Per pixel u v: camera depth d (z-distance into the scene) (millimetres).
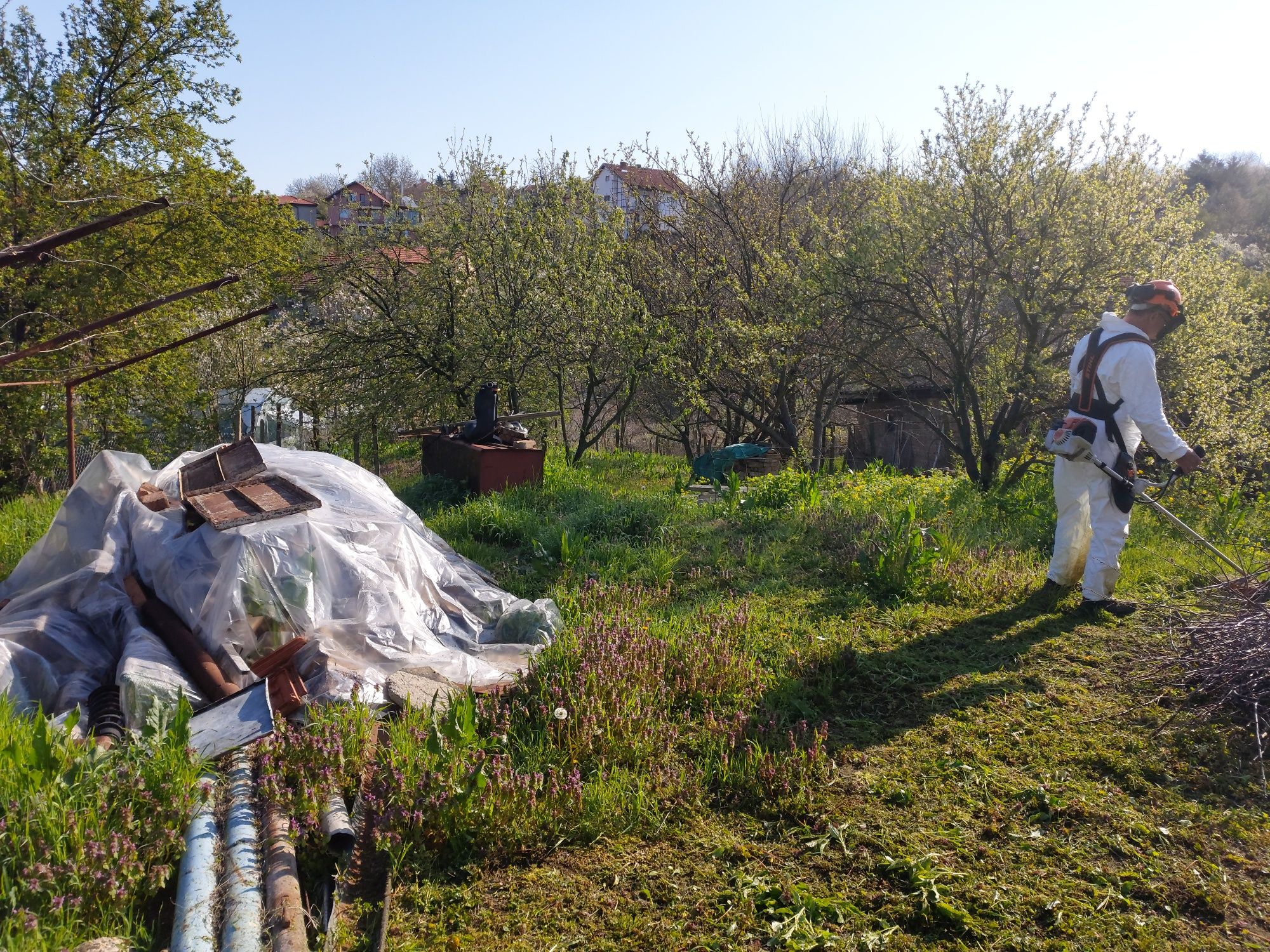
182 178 16250
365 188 16906
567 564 6770
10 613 4828
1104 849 3246
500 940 2750
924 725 4223
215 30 16938
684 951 2701
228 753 3516
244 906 2684
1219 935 2783
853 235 10359
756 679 4602
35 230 14656
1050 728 4156
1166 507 8555
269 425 21203
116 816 2891
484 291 13875
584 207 14320
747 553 7059
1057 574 6016
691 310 14805
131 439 19312
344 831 3084
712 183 16953
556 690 4152
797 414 17797
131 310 6043
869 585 6320
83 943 2459
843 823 3385
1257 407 9328
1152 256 8961
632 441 22156
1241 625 4410
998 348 9977
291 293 16719
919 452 18281
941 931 2807
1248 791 3613
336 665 4496
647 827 3383
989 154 9227
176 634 4520
